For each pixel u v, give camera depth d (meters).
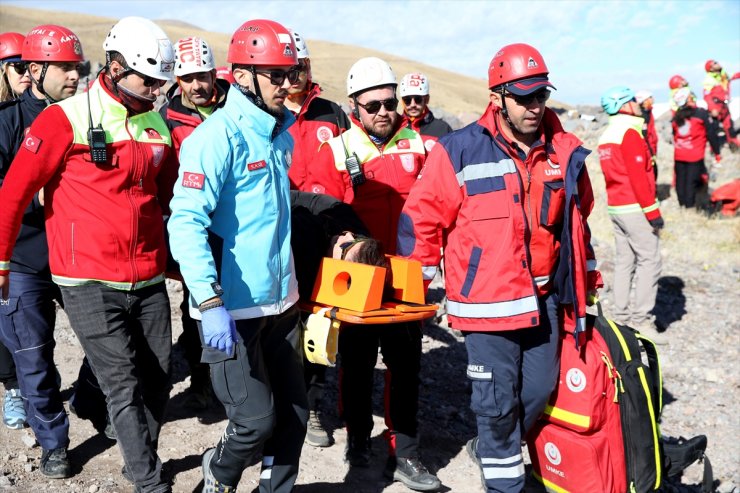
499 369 3.93
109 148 3.69
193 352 5.03
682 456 4.37
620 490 4.11
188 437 4.76
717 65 17.66
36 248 4.17
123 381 3.76
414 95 5.92
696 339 7.98
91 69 12.38
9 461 4.34
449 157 3.91
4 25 98.44
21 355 4.16
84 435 4.70
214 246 3.39
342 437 5.07
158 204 4.01
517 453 4.02
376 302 3.68
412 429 4.42
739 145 19.05
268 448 3.70
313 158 5.17
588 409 4.04
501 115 3.91
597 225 12.96
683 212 14.06
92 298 3.73
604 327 4.21
